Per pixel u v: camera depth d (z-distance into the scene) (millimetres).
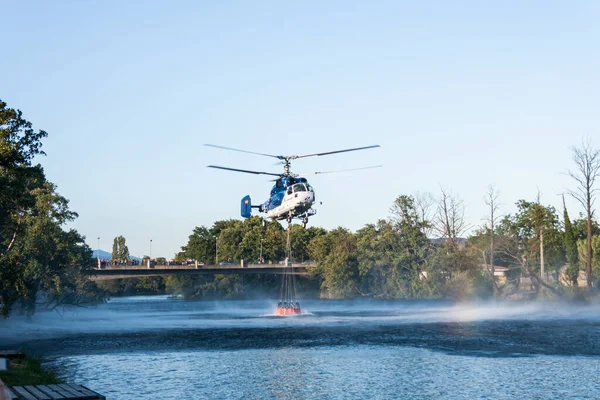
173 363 47969
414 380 39531
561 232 155750
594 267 117125
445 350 53344
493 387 36938
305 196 73938
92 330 80000
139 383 39344
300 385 38500
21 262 85438
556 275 147625
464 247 142500
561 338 61156
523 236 165750
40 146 58750
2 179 58781
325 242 185000
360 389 37094
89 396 27562
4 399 21094
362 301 151000
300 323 87375
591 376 39781
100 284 181375
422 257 151500
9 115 56125
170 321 97125
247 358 50500
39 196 94188
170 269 154500
